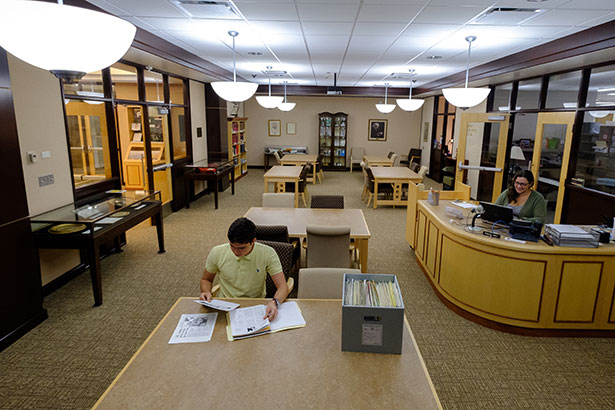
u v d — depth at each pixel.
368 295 1.79
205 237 5.55
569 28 3.75
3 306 2.84
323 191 9.20
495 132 7.51
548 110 5.82
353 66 6.70
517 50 4.93
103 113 4.85
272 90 10.90
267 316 1.98
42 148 3.60
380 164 9.84
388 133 12.80
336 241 3.39
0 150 2.79
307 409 1.38
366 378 1.54
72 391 2.41
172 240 5.41
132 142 6.87
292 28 3.91
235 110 10.60
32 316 3.11
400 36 4.20
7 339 2.85
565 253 2.81
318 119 12.70
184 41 4.66
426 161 11.88
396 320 1.66
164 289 3.87
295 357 1.68
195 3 3.08
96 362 2.70
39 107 3.55
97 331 3.09
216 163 7.88
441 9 3.16
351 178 11.24
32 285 3.11
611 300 2.89
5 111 2.84
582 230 2.91
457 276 3.33
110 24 1.40
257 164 13.04
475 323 3.24
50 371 2.60
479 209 3.47
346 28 3.88
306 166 7.74
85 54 1.41
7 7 1.21
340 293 2.43
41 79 3.57
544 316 2.96
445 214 3.81
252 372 1.58
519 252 2.89
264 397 1.44
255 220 4.05
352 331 1.69
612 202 4.51
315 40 4.49
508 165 6.94
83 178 5.05
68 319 3.27
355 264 4.41
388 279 1.94
